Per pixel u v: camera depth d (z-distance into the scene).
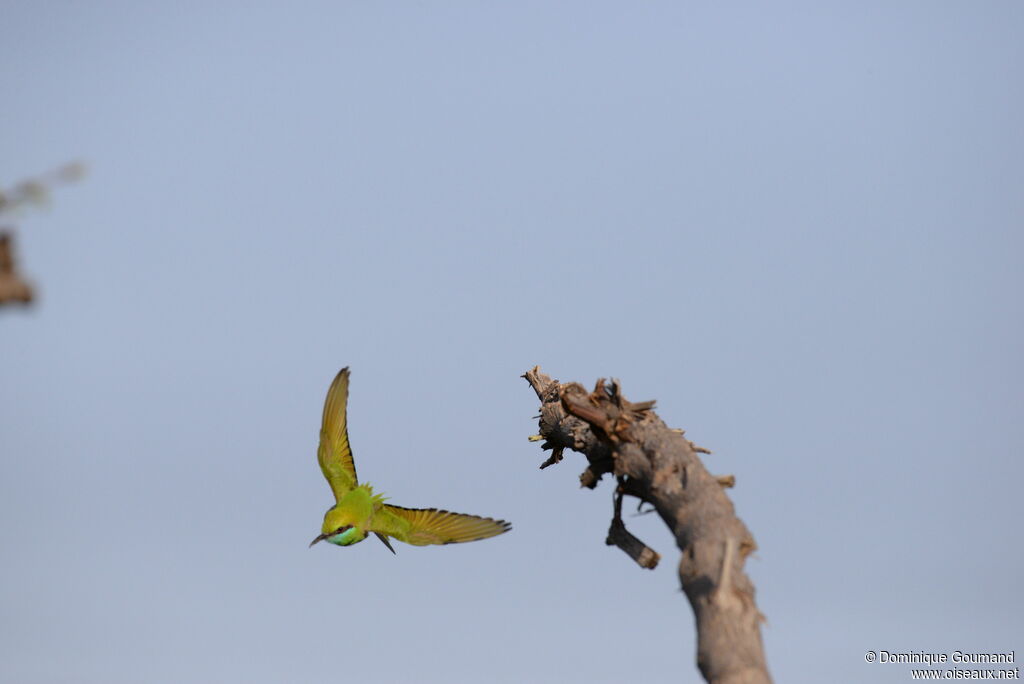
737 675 10.73
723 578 11.31
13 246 7.19
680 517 12.53
